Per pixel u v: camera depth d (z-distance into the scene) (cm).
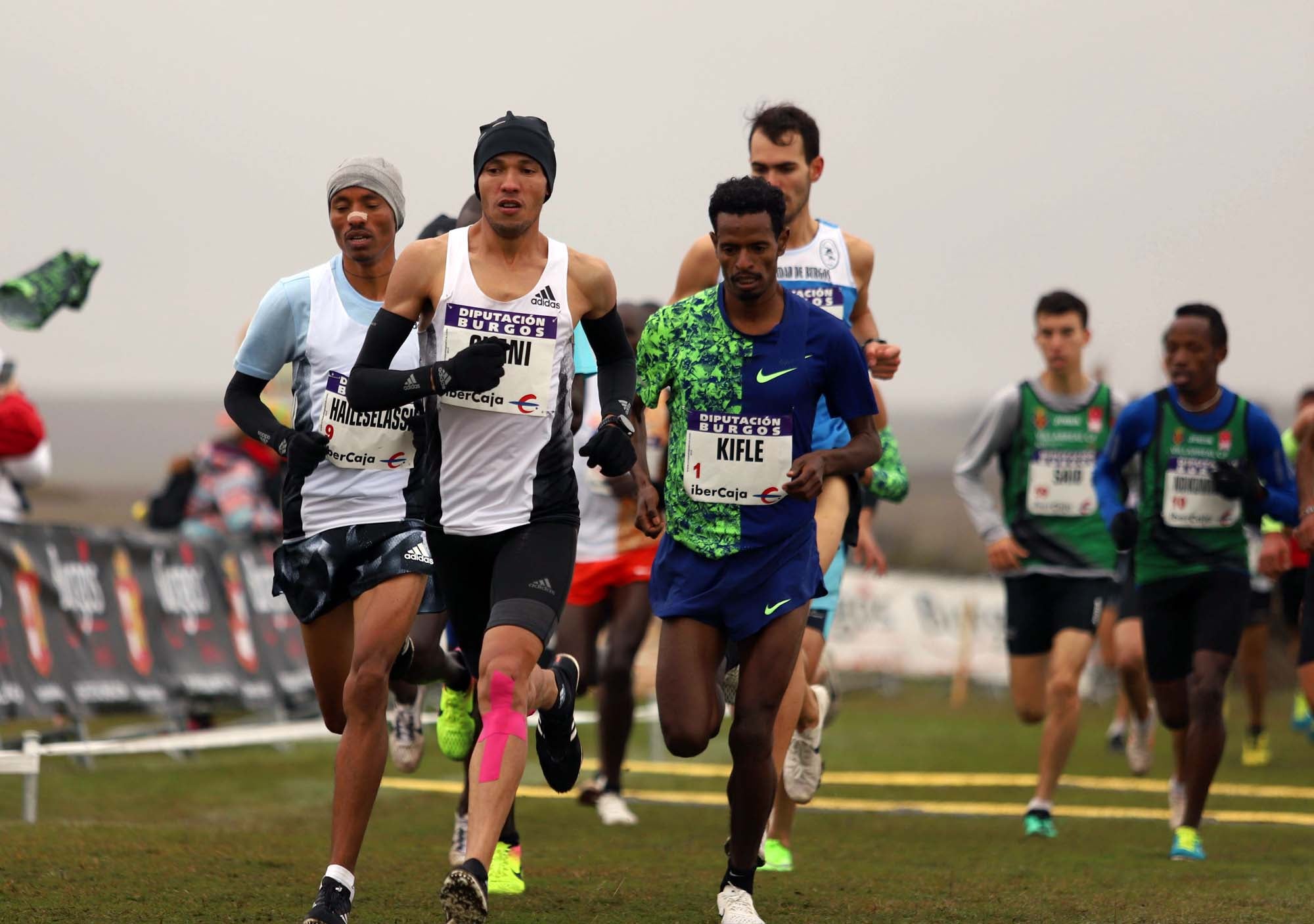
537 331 1698
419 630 2156
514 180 1670
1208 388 2683
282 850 2295
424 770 3884
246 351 1777
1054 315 3116
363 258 1761
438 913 1802
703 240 2328
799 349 1761
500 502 1716
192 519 4412
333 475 1727
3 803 2966
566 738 1866
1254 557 4466
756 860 1742
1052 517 3114
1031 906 1959
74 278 2412
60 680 3475
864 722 5800
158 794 3238
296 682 4328
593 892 2020
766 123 2320
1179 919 1880
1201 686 2609
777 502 1752
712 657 1767
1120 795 3694
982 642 6838
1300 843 2823
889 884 2152
